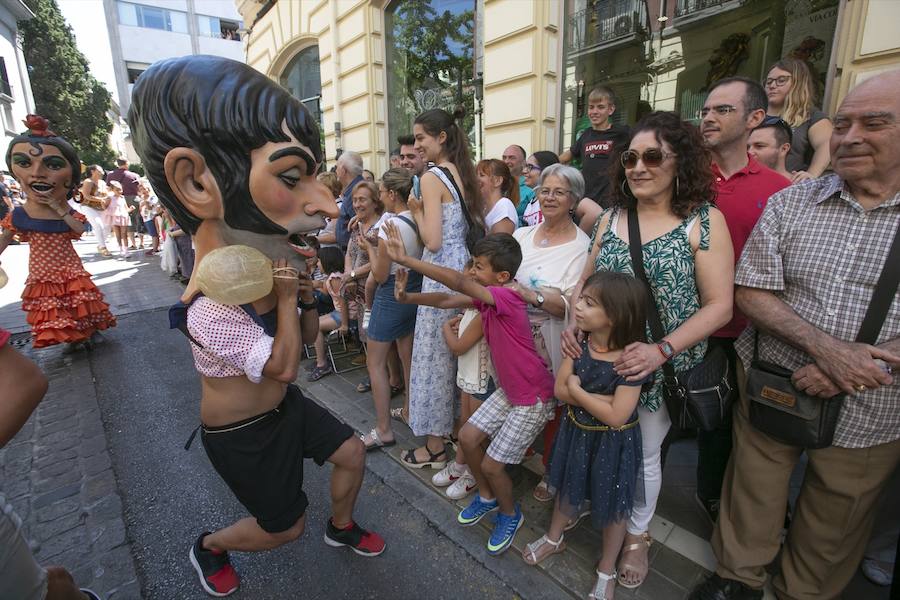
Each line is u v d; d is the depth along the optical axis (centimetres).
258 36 973
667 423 179
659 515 216
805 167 265
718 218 157
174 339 466
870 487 148
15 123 1881
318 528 217
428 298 201
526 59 443
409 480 245
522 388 188
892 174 129
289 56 895
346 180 434
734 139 193
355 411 316
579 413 171
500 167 292
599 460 165
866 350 133
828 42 304
